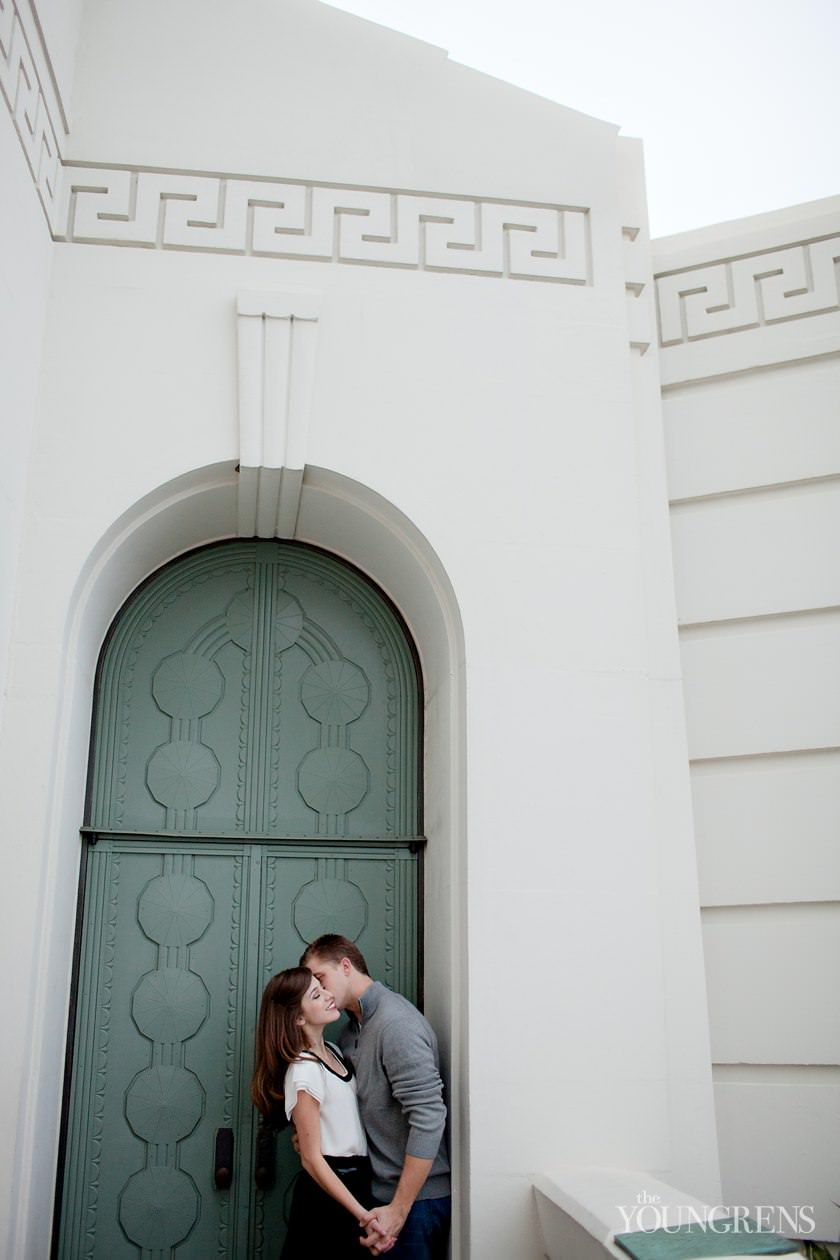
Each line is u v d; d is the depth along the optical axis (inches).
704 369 202.4
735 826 180.4
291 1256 146.8
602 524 183.0
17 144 157.4
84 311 178.9
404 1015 156.7
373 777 193.0
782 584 190.5
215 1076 175.5
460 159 196.4
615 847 168.7
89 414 174.4
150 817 184.1
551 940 163.3
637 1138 157.9
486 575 177.3
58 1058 167.3
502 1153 154.5
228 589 198.2
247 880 184.2
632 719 174.9
